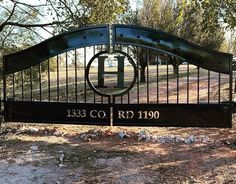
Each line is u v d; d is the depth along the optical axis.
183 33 27.30
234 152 5.72
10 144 6.24
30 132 7.06
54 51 6.84
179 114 6.37
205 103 6.32
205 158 5.43
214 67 6.36
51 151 5.82
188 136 6.76
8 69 7.00
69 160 5.38
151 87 19.97
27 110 6.86
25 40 12.82
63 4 10.82
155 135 6.85
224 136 6.78
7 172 4.95
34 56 6.91
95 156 5.55
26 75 12.59
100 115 6.59
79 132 7.12
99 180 4.64
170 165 5.14
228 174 4.80
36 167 5.12
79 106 6.64
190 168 5.02
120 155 5.59
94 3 10.66
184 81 24.08
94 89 6.68
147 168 5.03
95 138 6.61
